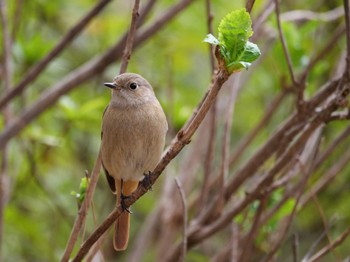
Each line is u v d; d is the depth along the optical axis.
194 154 10.75
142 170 8.28
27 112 10.76
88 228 12.48
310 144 9.09
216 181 10.43
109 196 12.99
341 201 12.80
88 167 13.54
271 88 13.25
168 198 11.04
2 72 11.31
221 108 10.97
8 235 12.48
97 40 14.13
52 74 13.48
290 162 8.72
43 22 13.51
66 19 13.91
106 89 13.41
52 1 13.23
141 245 11.07
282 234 8.41
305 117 8.20
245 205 8.48
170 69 10.98
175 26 13.50
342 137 8.95
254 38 10.33
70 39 10.46
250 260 9.00
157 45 13.64
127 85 8.24
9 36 10.97
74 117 11.23
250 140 10.67
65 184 13.21
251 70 11.07
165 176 12.38
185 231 7.63
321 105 8.26
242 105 14.10
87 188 6.92
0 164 12.33
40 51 11.91
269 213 8.57
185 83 14.05
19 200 12.93
